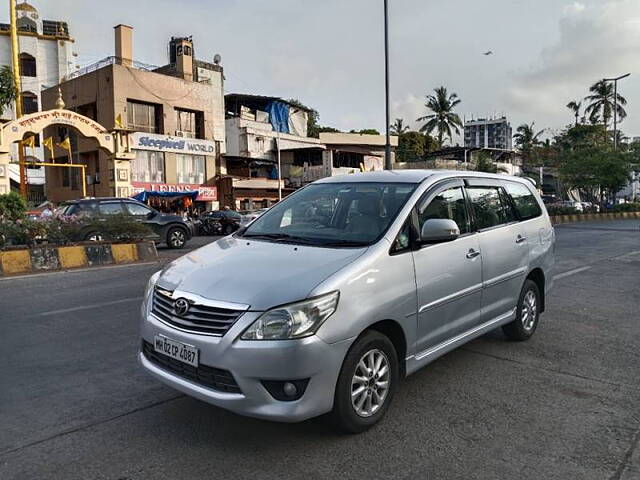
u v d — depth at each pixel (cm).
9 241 1072
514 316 525
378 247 359
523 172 5741
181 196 3362
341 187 455
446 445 335
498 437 346
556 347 541
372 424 350
